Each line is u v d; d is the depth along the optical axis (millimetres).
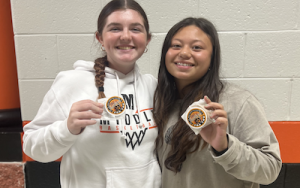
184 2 1310
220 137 654
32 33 1369
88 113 672
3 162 1473
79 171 826
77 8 1339
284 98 1376
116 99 762
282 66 1343
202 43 793
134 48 820
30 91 1433
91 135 805
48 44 1382
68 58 1395
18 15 1349
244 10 1300
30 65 1404
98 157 812
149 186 868
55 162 1474
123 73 914
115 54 809
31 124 823
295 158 1405
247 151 686
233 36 1328
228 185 820
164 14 1325
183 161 819
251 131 753
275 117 1399
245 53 1342
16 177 1483
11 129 1494
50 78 1421
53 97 812
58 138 705
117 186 811
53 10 1343
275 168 720
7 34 1512
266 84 1368
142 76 1021
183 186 862
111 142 813
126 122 837
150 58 1374
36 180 1492
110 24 791
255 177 697
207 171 819
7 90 1565
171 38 850
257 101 809
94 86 848
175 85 946
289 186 1433
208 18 1317
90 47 1376
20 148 1457
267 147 736
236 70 1362
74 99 816
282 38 1316
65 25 1358
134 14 805
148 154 876
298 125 1373
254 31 1318
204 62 798
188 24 822
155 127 910
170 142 869
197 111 682
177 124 835
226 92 828
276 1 1282
